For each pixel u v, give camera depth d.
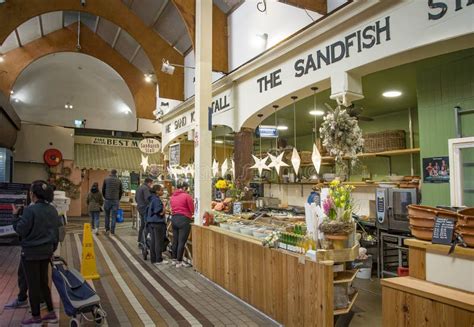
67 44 13.09
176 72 10.41
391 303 2.53
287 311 3.67
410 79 5.52
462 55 4.37
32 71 14.40
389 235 5.62
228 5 7.32
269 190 10.60
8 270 5.71
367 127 8.30
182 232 6.54
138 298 4.67
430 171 4.64
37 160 14.08
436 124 4.60
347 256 3.43
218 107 7.64
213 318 4.01
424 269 2.58
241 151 6.98
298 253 3.62
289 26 5.83
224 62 7.39
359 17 4.33
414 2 3.77
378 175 7.77
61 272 3.68
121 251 7.74
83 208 16.02
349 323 3.91
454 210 2.71
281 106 6.19
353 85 4.59
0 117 9.09
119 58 13.71
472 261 2.28
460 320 2.11
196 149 6.42
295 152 5.80
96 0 9.64
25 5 9.09
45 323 3.71
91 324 3.78
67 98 15.34
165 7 9.52
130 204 14.91
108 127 16.00
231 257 4.85
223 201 7.16
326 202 3.59
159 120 12.50
